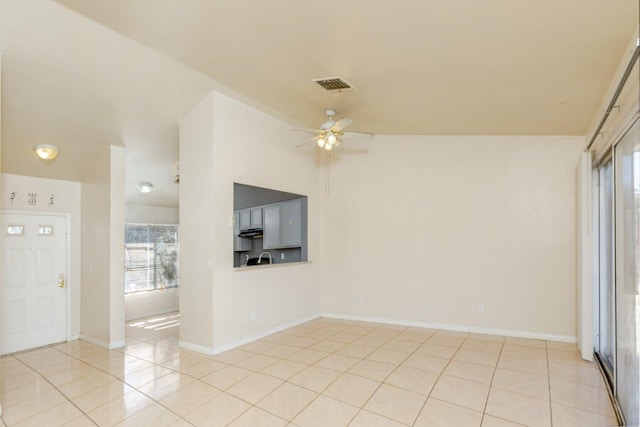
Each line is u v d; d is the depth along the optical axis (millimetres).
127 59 3514
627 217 2746
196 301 4449
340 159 6156
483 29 2488
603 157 3547
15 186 4695
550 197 4848
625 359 2725
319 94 4051
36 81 3531
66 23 2994
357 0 2299
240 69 3615
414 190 5621
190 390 3256
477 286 5191
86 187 5227
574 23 2324
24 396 3221
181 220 4672
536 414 2762
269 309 5105
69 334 5074
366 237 5930
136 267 6895
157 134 4898
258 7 2504
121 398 3131
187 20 2779
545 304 4832
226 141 4484
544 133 4785
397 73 3312
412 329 5371
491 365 3816
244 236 5328
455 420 2680
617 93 2480
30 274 4781
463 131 5059
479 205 5215
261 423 2668
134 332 5527
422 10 2336
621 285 2875
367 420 2693
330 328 5438
